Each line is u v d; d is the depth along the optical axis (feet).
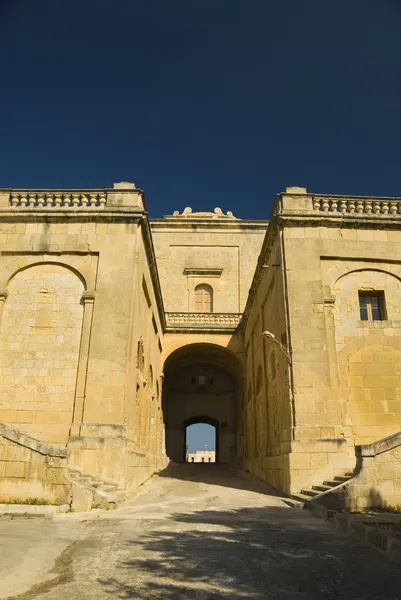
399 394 47.98
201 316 92.48
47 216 51.06
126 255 50.11
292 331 48.57
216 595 15.70
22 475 34.35
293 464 43.93
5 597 15.38
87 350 46.98
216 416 114.01
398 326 50.06
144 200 54.80
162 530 27.17
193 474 76.54
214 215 112.57
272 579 17.54
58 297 49.49
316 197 53.57
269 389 59.93
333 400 46.42
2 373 46.93
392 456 35.60
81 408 45.03
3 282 49.67
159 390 84.89
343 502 34.68
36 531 25.93
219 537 25.22
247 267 105.09
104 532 26.45
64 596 15.57
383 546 21.97
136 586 16.65
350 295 51.03
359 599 15.44
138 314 53.36
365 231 52.60
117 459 42.19
